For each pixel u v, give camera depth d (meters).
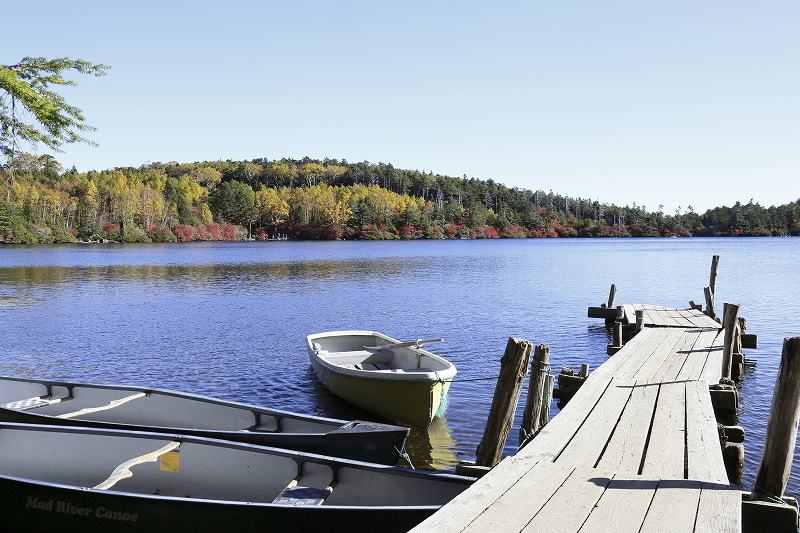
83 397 8.65
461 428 9.98
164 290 32.62
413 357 11.49
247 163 191.38
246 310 24.69
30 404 8.26
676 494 4.29
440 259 64.94
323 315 23.27
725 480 4.60
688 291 32.69
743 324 16.03
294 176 183.75
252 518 5.02
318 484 5.80
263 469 6.07
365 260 62.62
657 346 12.12
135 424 7.55
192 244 113.94
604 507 4.04
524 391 12.32
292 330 19.83
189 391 12.26
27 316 22.89
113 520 5.35
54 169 21.36
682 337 13.42
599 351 16.64
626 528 3.71
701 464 5.00
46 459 6.61
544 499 4.18
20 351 16.34
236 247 100.00
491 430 6.35
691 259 63.88
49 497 5.53
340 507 4.83
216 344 17.33
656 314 18.58
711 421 6.50
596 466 4.95
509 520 3.83
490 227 157.88
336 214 138.75
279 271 46.88
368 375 9.92
